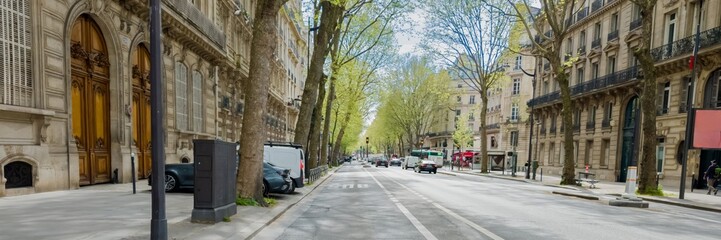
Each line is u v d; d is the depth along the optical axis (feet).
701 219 30.42
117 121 41.09
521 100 159.12
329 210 30.73
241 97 92.53
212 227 20.20
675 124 68.33
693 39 64.28
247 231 20.02
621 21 88.84
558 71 72.18
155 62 15.61
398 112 202.80
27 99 29.86
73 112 35.55
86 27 37.58
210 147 21.53
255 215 24.89
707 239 21.86
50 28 31.96
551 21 71.97
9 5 28.58
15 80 28.94
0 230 17.70
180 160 55.83
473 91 263.29
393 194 44.60
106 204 25.77
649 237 21.84
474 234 21.43
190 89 60.13
